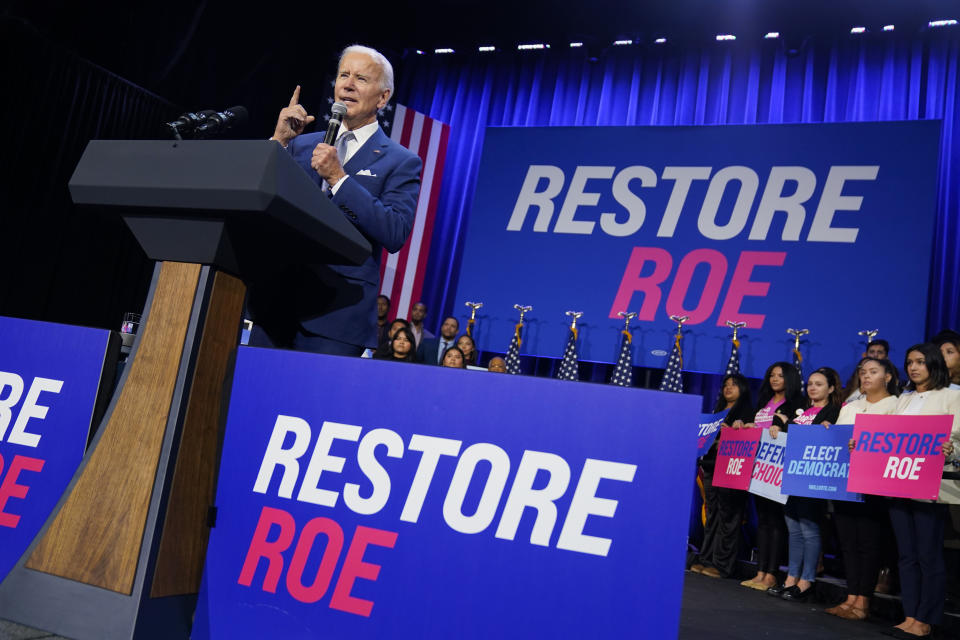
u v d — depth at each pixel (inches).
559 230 259.9
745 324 234.4
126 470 48.6
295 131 71.5
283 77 297.0
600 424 43.3
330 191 64.7
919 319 219.9
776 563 173.3
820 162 239.3
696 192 249.8
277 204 46.8
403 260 279.4
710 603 138.8
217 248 49.9
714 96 273.6
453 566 43.9
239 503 49.1
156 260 52.2
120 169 50.6
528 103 297.1
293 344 67.8
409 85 311.9
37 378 58.2
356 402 48.3
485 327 259.4
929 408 132.8
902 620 143.8
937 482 119.8
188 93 282.5
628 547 41.3
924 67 254.4
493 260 263.7
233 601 47.5
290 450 48.9
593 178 261.1
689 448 41.6
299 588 46.4
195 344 49.7
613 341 246.2
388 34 306.7
